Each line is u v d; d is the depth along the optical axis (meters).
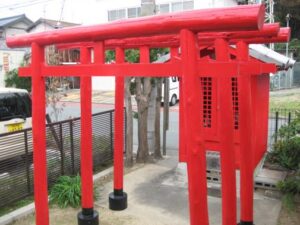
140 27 2.62
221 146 3.38
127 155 7.31
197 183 2.48
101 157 7.14
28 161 5.53
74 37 3.09
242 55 4.25
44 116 3.54
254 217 4.94
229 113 3.30
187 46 2.43
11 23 24.67
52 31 3.26
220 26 2.29
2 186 5.17
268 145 7.79
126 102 7.27
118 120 5.16
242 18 2.21
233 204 3.45
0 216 4.98
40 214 3.58
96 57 3.47
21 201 5.50
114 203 5.26
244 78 3.80
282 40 4.06
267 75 6.73
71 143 6.34
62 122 6.18
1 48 20.03
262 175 5.94
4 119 6.33
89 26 2.98
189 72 2.44
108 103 18.66
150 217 5.05
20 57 19.47
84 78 4.35
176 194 5.84
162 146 8.76
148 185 6.25
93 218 4.70
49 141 6.04
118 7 22.47
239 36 3.45
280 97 18.98
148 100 7.48
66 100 19.95
